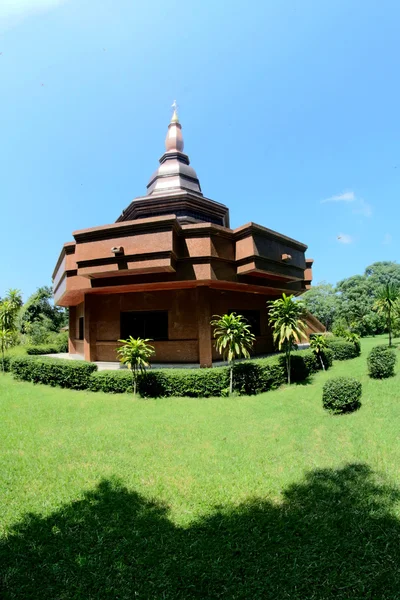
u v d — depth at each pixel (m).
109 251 11.93
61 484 4.94
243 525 3.87
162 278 12.22
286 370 12.05
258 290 15.08
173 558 3.37
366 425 6.95
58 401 9.95
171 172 17.80
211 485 4.81
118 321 14.38
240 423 7.61
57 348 25.69
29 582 3.13
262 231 12.86
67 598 2.95
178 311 13.62
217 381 10.35
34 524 3.98
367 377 11.05
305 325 11.98
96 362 14.41
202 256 11.96
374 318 41.06
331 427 7.03
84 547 3.57
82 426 7.64
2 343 17.06
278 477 4.99
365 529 3.72
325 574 3.13
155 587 3.03
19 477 5.16
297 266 15.03
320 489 4.60
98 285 13.13
